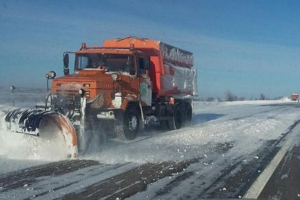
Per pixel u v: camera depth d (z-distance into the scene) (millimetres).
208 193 5699
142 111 12172
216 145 10281
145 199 5387
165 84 13812
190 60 16922
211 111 25547
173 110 14359
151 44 13570
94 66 12062
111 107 10906
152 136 12258
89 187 5957
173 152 9070
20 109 8836
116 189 5867
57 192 5672
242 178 6637
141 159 8156
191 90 16484
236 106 33125
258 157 8578
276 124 15820
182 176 6730
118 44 13945
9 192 5648
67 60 12195
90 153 8836
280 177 6723
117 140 11211
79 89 10016
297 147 10031
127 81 11562
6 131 8742
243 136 12125
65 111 9750
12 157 8289
